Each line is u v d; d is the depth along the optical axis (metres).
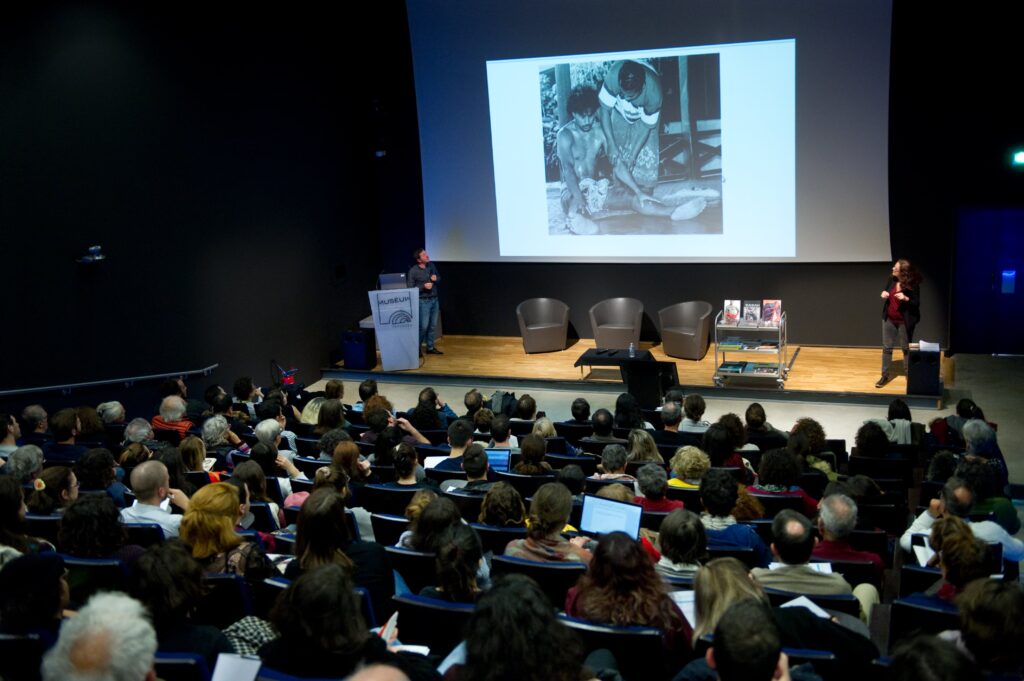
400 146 14.95
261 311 12.38
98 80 9.59
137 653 2.30
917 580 4.39
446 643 3.65
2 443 6.96
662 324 13.53
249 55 11.90
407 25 14.33
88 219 9.56
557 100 13.72
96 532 4.30
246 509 5.23
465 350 14.59
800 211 13.01
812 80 12.43
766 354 13.32
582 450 7.86
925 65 12.08
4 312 8.73
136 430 7.18
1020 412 10.84
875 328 13.30
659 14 12.84
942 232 12.59
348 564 4.07
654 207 13.69
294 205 13.02
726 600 3.14
